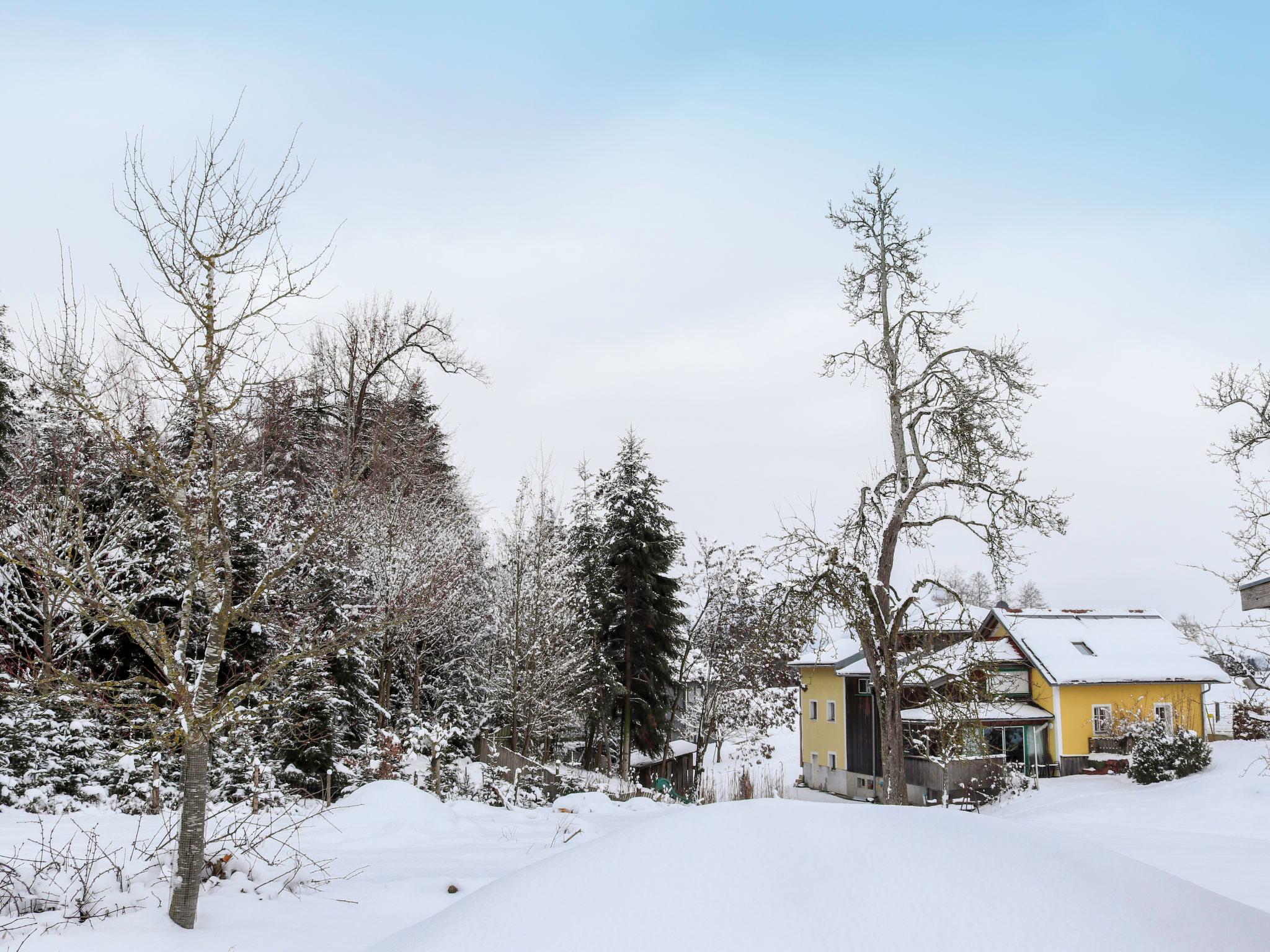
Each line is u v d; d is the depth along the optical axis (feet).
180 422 26.27
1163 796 87.66
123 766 46.14
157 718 22.79
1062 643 120.37
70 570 23.07
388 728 67.51
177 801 44.52
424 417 101.45
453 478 111.24
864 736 125.70
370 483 64.69
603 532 107.86
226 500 25.52
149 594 42.98
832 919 11.05
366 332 79.25
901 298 81.92
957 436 75.51
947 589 76.64
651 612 104.42
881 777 120.26
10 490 37.70
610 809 59.57
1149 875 11.98
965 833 12.64
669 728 112.37
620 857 12.75
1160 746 96.43
